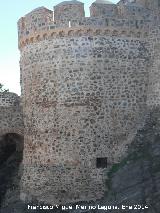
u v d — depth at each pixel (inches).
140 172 820.6
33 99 916.6
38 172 893.2
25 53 935.7
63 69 878.4
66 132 871.1
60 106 877.8
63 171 865.5
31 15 914.7
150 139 870.4
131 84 895.1
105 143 871.1
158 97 893.8
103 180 859.4
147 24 909.8
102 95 876.0
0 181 1099.3
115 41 889.5
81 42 877.8
